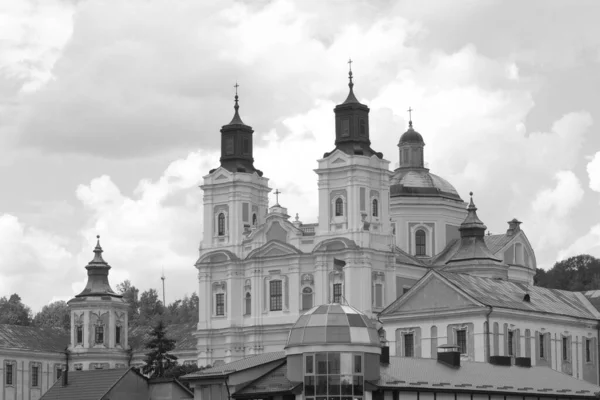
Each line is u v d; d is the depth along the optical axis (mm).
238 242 197750
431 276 154125
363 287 185125
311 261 190125
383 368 115188
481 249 188750
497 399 117688
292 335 111688
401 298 156625
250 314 193625
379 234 189750
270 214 194750
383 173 192250
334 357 109375
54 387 130125
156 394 129000
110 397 126438
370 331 110938
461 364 124312
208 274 198250
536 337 156000
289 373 111250
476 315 149125
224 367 124812
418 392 111750
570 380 130625
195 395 120188
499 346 149125
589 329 166250
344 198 189250
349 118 191625
